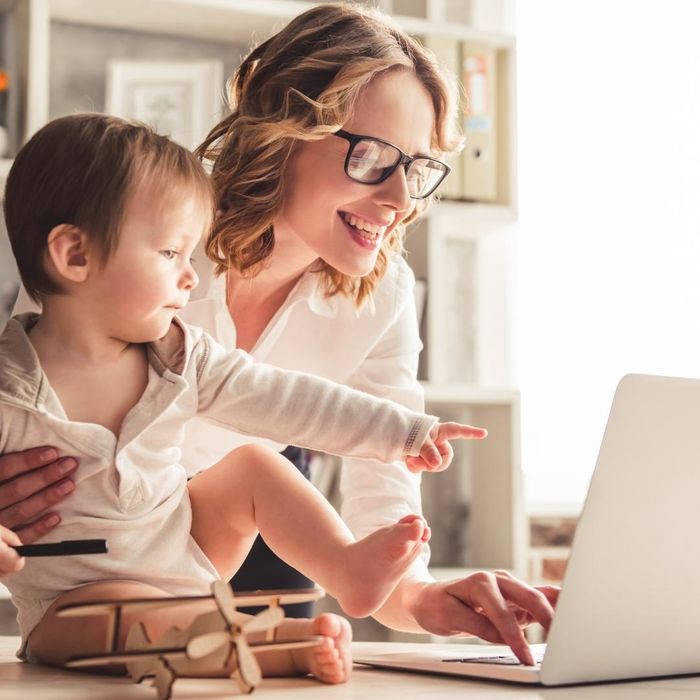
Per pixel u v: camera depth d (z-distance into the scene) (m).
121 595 0.91
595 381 3.47
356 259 1.39
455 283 3.18
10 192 1.00
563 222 3.51
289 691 0.79
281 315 1.51
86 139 0.97
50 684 0.81
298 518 0.99
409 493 1.53
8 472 0.94
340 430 1.10
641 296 3.50
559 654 0.84
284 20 2.87
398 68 1.38
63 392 0.98
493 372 3.36
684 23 3.56
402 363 1.67
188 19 2.88
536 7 3.54
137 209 0.96
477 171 3.04
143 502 1.00
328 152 1.36
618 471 0.83
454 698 0.76
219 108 2.78
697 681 0.91
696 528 0.88
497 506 3.13
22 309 1.41
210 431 1.46
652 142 3.54
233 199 1.42
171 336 1.06
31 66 2.54
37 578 0.97
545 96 3.53
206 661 0.74
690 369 3.46
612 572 0.85
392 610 1.17
